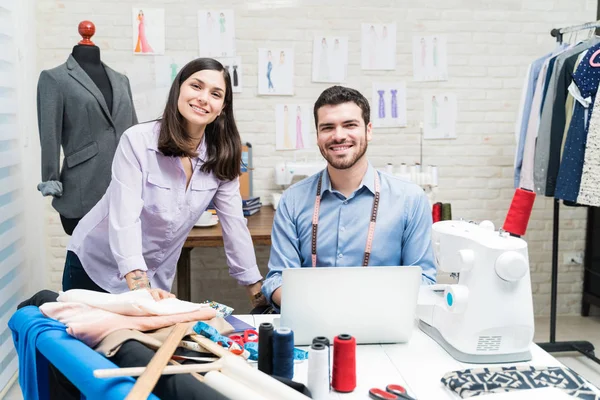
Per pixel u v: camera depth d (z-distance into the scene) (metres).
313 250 2.08
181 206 2.08
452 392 1.37
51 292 1.59
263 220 3.52
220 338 1.44
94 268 2.20
